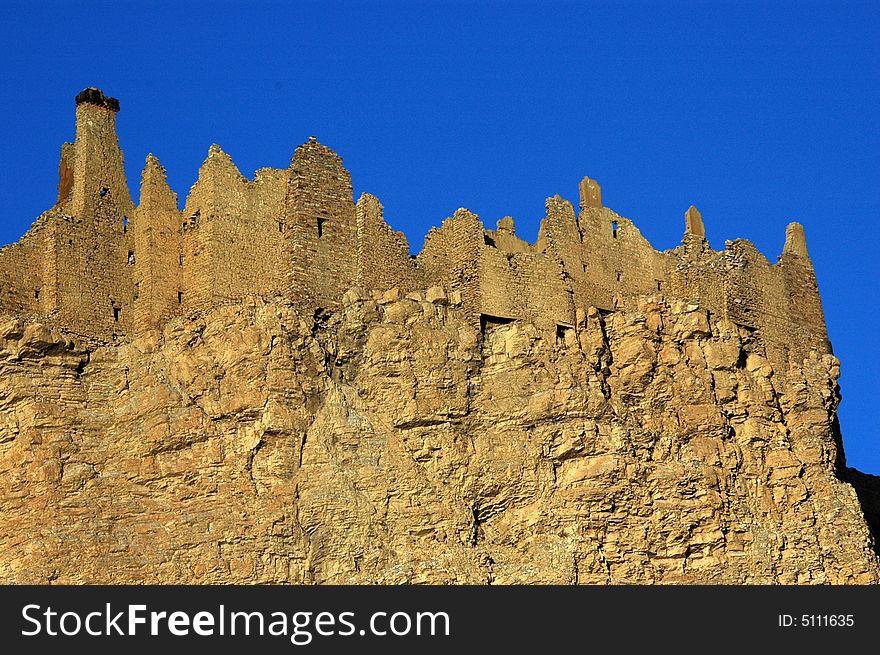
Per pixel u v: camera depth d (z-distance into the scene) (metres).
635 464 103.50
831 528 107.31
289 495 98.00
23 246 102.31
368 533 98.19
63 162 105.88
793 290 118.25
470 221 107.25
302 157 104.69
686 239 114.56
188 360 100.38
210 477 97.94
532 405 103.62
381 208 106.31
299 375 100.38
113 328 102.81
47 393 98.75
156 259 103.31
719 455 106.94
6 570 94.88
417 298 105.12
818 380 114.81
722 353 109.44
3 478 97.00
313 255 103.75
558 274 109.06
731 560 104.06
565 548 101.12
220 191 103.50
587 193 112.69
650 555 102.69
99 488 97.19
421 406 101.88
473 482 101.88
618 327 108.88
